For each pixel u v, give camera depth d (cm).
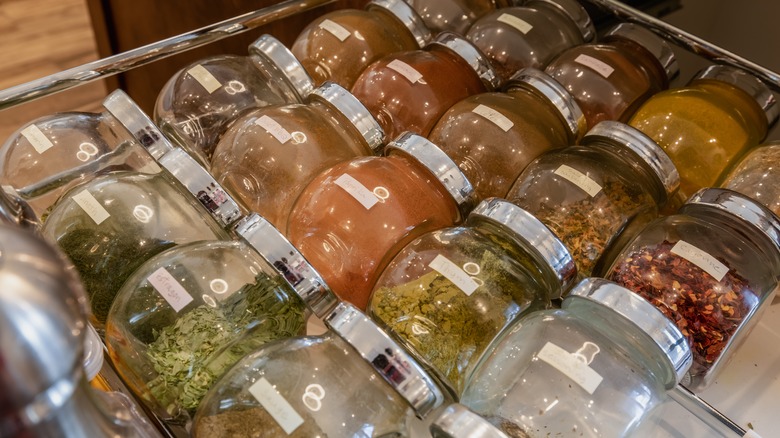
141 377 56
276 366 51
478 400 54
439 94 79
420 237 63
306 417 48
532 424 50
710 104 77
